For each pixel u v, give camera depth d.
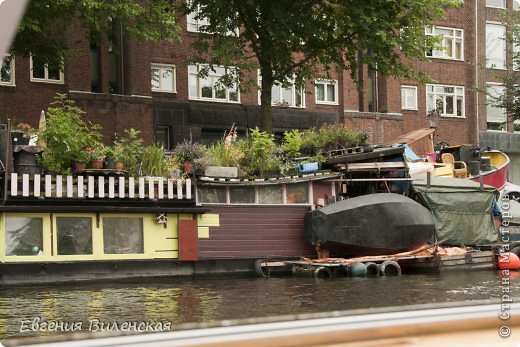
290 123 43.34
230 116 41.91
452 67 49.81
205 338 3.56
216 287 17.53
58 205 18.72
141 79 39.09
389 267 21.33
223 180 21.19
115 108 37.88
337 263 20.77
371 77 47.69
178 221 20.41
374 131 46.38
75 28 36.22
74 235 18.94
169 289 17.00
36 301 14.38
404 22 32.34
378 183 24.67
